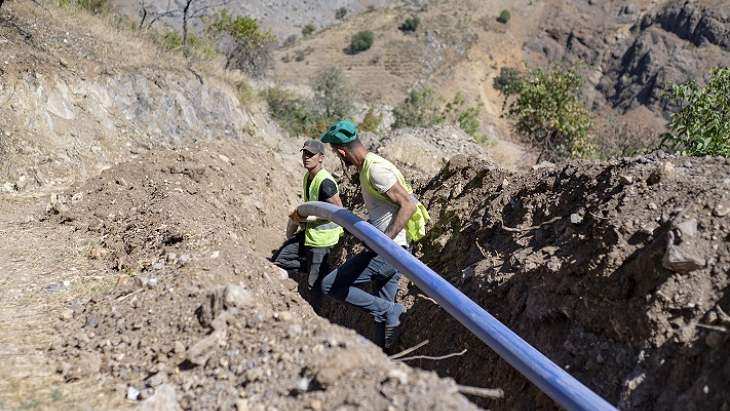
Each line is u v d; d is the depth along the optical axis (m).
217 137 13.98
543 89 16.30
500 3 76.06
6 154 8.60
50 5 12.46
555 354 3.85
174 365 3.24
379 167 4.36
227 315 3.37
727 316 3.10
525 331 4.18
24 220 6.25
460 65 64.62
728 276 3.26
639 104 64.38
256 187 9.07
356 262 4.67
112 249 5.23
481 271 4.90
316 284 4.99
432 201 6.80
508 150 22.33
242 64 22.53
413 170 11.62
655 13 70.12
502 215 5.37
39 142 9.25
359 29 72.31
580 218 4.33
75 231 5.82
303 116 20.05
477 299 4.76
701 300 3.24
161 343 3.46
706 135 7.69
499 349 3.23
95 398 3.04
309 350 2.95
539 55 70.31
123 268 4.84
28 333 3.70
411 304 5.37
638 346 3.39
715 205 3.61
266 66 27.05
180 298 3.87
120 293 4.16
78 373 3.24
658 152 4.57
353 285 4.70
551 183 5.05
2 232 5.70
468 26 70.06
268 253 7.65
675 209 3.75
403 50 65.25
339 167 12.10
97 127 10.62
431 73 63.06
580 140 15.67
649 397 3.18
